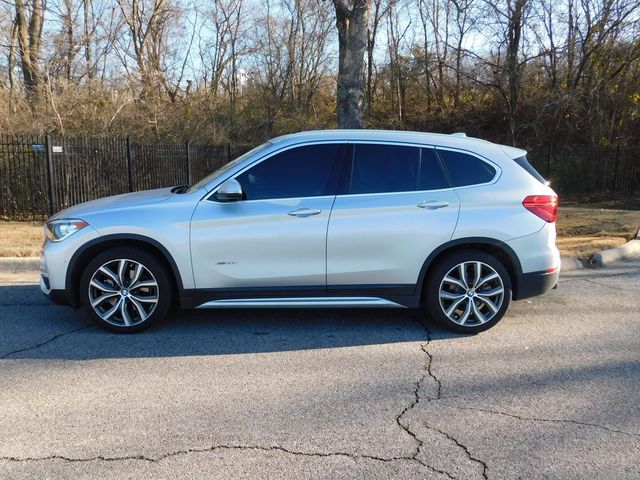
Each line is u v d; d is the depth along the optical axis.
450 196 4.95
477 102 22.16
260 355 4.55
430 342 4.89
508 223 4.95
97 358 4.45
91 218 4.84
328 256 4.87
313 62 25.97
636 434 3.30
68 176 11.85
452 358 4.51
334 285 4.93
